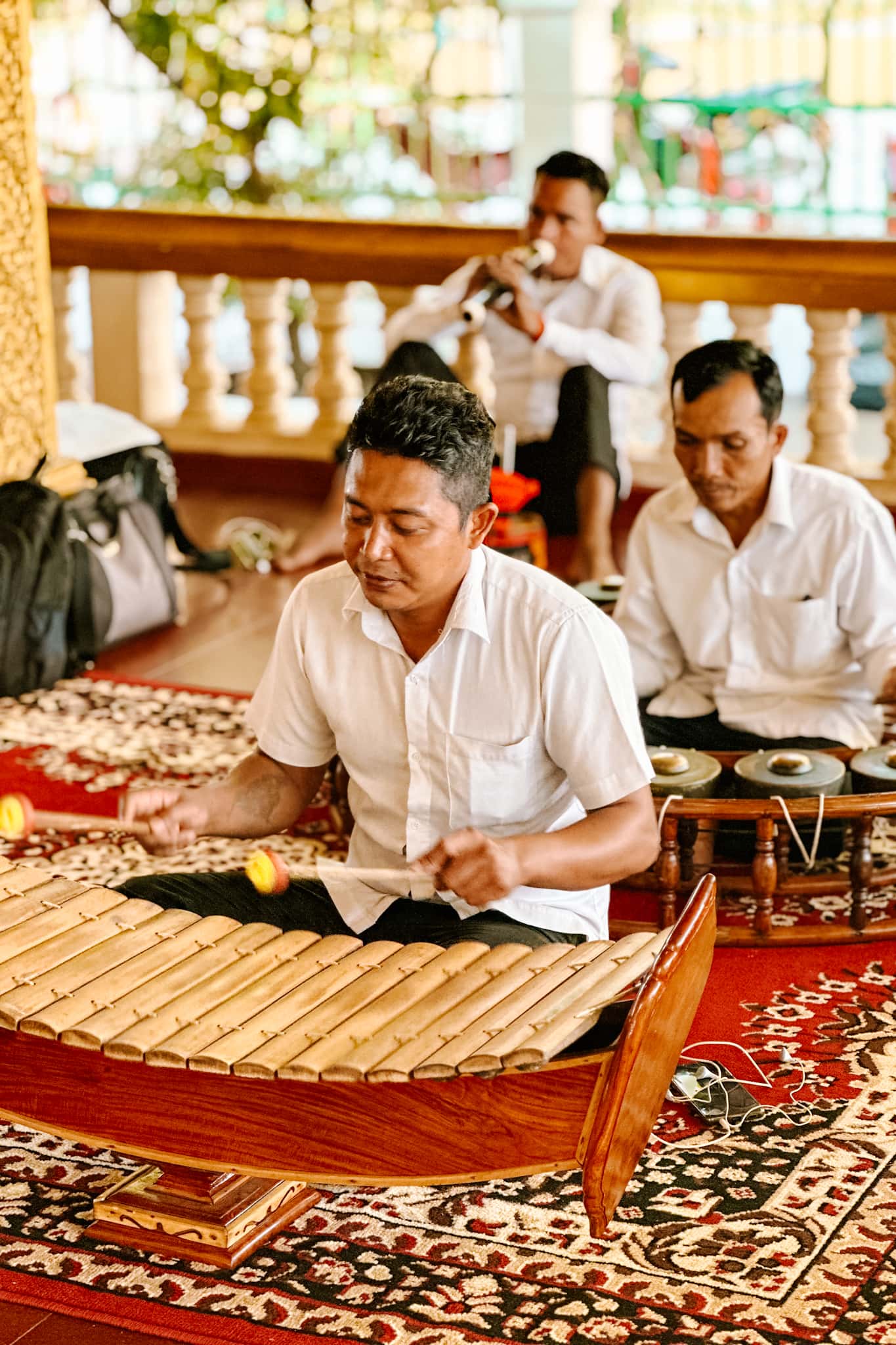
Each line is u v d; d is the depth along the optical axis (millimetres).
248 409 8016
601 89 7535
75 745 4691
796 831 3475
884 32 6934
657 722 3994
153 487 5773
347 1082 2229
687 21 7199
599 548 5762
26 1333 2541
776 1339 2486
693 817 3473
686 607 3965
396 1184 2408
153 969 2451
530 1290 2605
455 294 5688
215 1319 2555
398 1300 2592
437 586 2637
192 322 7316
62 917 2582
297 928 2932
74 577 5195
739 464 3676
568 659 2768
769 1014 3340
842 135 7117
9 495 5086
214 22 8328
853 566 3803
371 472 2557
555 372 5949
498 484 4992
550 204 5641
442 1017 2297
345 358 7176
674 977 2264
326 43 8156
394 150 8016
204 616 5773
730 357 3625
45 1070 2521
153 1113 2484
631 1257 2674
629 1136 2307
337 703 2914
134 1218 2729
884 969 3498
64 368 7625
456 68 7758
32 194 5340
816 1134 2971
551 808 2949
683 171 7371
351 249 6852
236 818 2967
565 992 2311
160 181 8531
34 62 8047
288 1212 2775
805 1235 2711
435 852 2555
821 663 3922
